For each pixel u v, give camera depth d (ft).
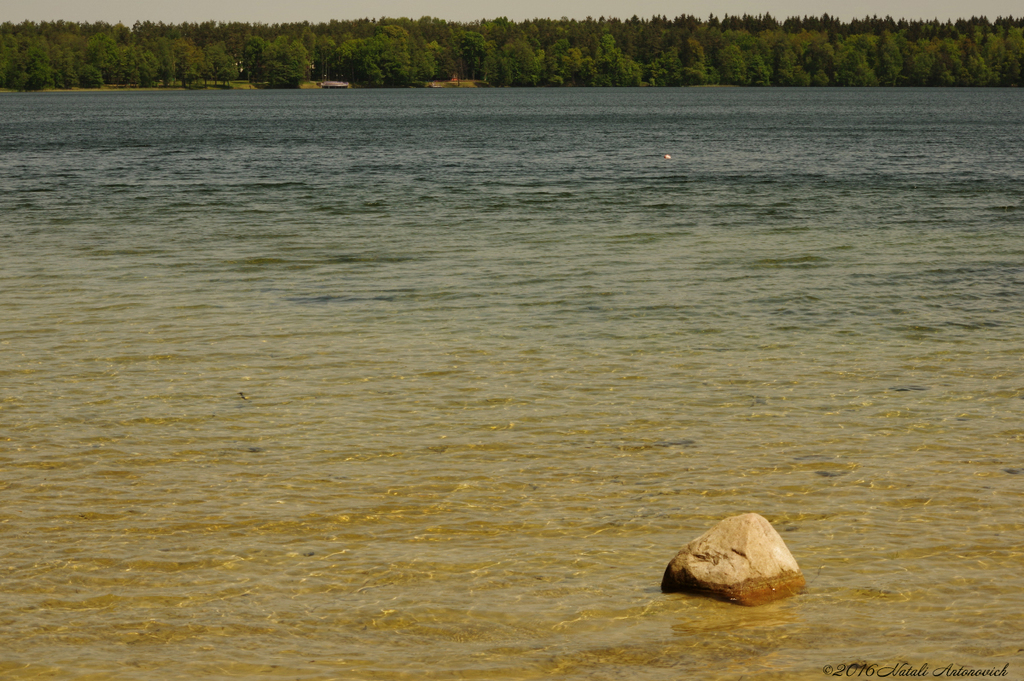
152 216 116.06
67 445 42.65
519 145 252.21
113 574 30.96
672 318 65.26
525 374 53.21
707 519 35.19
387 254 89.61
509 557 32.17
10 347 58.23
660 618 28.12
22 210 121.19
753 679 24.72
